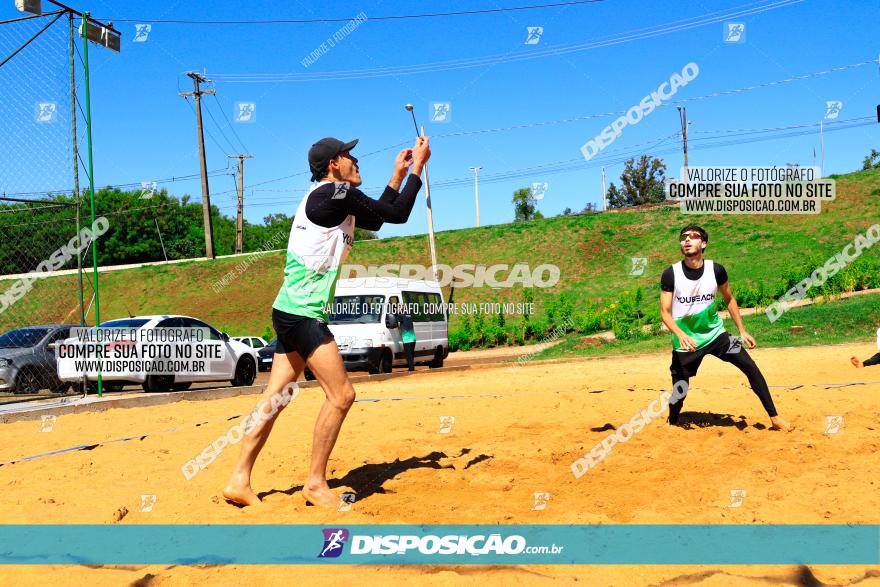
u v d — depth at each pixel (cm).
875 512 372
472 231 5044
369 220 437
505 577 301
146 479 526
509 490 462
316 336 427
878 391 841
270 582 311
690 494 424
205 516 418
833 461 490
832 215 4247
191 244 6525
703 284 628
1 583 321
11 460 629
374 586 300
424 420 777
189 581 316
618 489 451
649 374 1244
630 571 304
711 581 289
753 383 625
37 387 1330
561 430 686
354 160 454
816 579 290
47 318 1814
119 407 1059
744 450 550
